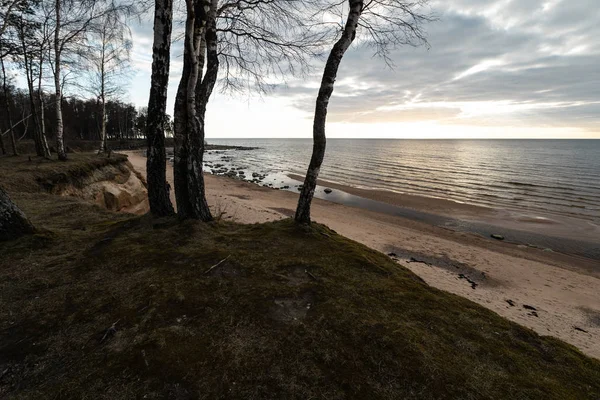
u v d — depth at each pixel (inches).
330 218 624.1
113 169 593.6
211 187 935.0
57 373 90.0
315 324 113.2
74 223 244.8
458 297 146.6
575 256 467.2
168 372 89.0
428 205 798.5
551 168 1582.2
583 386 92.7
